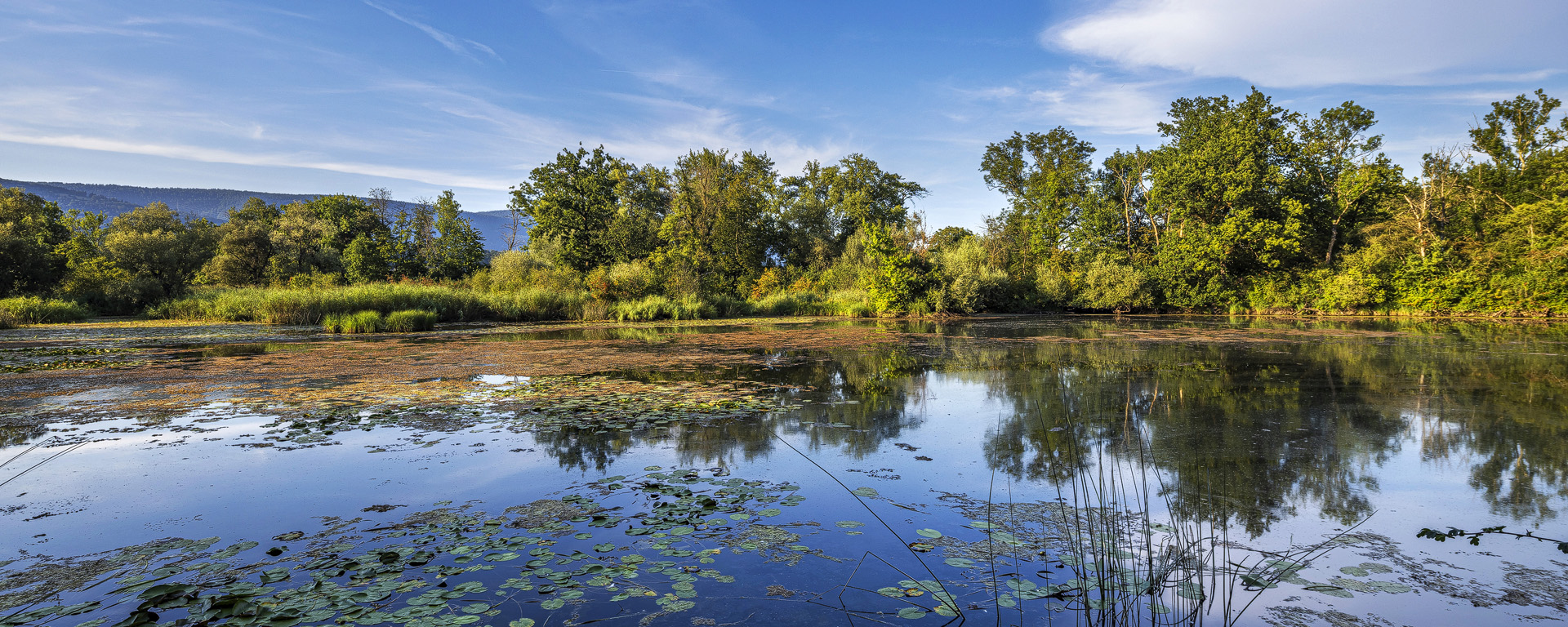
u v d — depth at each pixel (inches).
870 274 1235.2
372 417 255.4
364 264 1549.0
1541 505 155.2
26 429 235.5
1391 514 150.3
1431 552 129.1
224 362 431.5
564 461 195.6
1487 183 1115.9
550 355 478.9
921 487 172.9
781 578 118.8
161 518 149.3
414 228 1886.1
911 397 304.0
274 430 233.8
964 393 314.7
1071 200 1423.5
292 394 309.0
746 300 1211.2
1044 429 236.7
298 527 144.3
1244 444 213.2
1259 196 1125.1
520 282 1143.6
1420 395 295.9
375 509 155.8
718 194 1531.7
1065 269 1348.4
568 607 107.4
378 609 106.3
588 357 469.4
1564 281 825.5
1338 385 324.2
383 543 135.0
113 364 418.3
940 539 137.3
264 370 393.1
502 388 327.9
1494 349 477.7
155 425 242.4
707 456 201.6
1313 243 1194.0
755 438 224.2
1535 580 116.4
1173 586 114.6
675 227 1541.6
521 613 105.0
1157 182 1229.1
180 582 116.7
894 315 1063.0
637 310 954.7
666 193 1872.5
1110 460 196.5
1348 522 145.7
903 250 1104.2
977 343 573.9
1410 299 981.8
